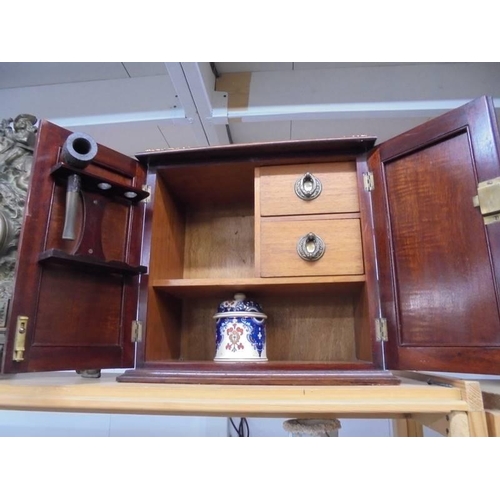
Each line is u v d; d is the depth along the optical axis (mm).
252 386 674
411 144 790
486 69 1197
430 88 1190
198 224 1191
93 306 763
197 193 1086
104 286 791
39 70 1247
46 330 679
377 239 807
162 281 868
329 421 765
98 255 773
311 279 815
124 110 1241
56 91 1299
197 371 744
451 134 737
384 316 768
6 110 1302
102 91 1274
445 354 682
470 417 604
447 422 628
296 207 854
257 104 1190
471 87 1183
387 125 1329
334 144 851
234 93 1203
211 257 1164
